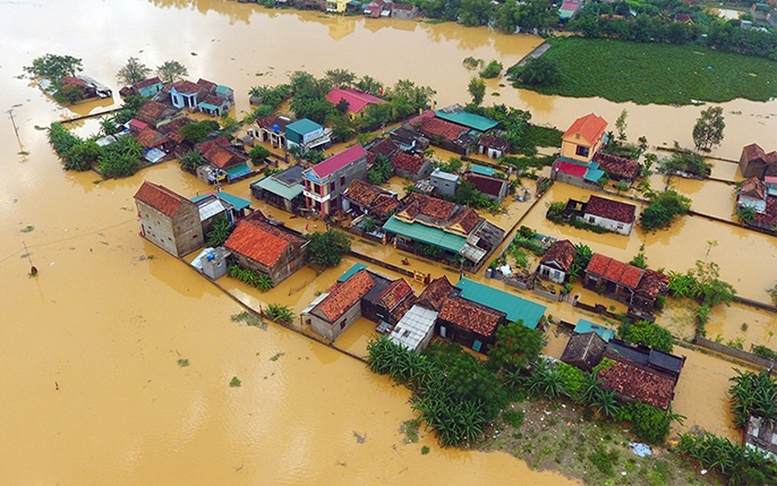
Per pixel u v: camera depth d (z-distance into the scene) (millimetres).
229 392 48594
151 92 106562
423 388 48312
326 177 69000
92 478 41719
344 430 45594
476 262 61594
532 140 92875
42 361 51031
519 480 41969
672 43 140375
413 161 80875
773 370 50500
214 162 80125
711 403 48000
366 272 57625
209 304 58344
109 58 128875
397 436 45188
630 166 80562
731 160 88375
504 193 75750
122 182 80125
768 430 44250
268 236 61219
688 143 93688
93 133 93812
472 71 124625
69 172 82125
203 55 131500
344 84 109438
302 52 134250
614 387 46469
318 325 53812
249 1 177250
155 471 42312
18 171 81812
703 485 41406
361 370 51031
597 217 70625
